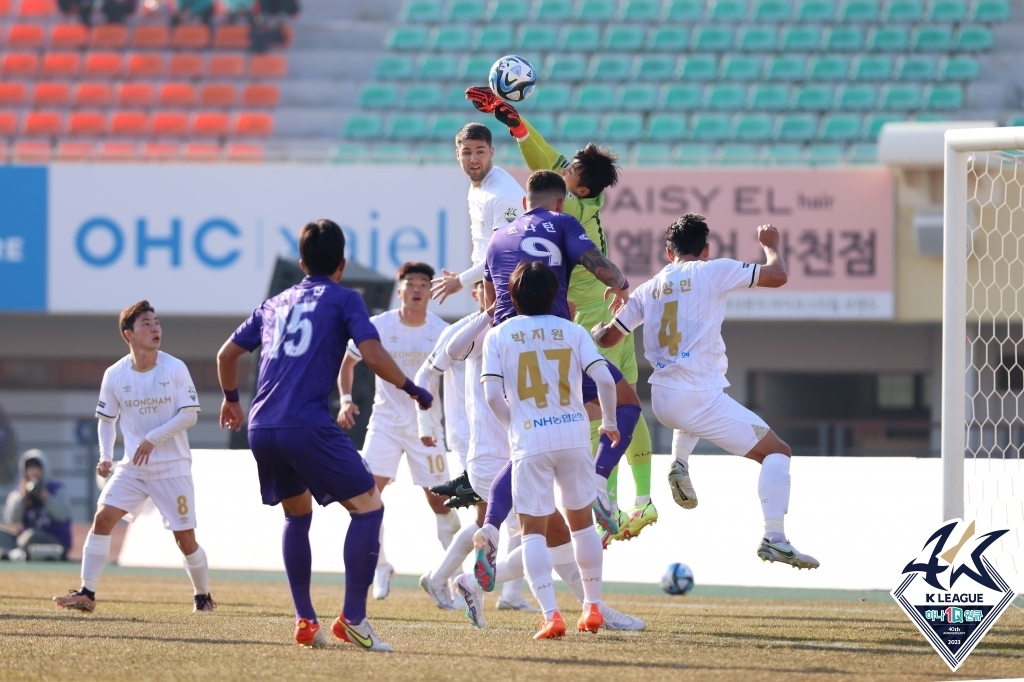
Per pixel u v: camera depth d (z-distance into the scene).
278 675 15.68
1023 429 57.50
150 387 25.89
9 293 62.66
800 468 34.44
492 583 20.28
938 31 78.75
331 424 17.77
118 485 25.77
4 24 84.31
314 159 64.25
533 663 16.92
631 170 60.78
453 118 76.38
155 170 62.50
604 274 21.06
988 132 23.72
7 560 46.44
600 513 22.48
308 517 18.72
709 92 76.56
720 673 16.12
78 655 17.58
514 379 19.44
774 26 80.75
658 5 83.12
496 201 24.25
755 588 33.69
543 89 77.50
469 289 60.47
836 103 75.19
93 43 83.12
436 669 16.22
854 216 59.44
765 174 60.00
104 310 62.47
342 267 18.70
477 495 24.27
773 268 21.92
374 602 29.08
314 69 82.00
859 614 25.95
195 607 26.62
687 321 22.03
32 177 62.72
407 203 61.72
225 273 62.22
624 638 20.27
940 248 57.88
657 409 22.41
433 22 84.44
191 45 82.81
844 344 66.88
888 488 33.50
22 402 71.12
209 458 41.28
